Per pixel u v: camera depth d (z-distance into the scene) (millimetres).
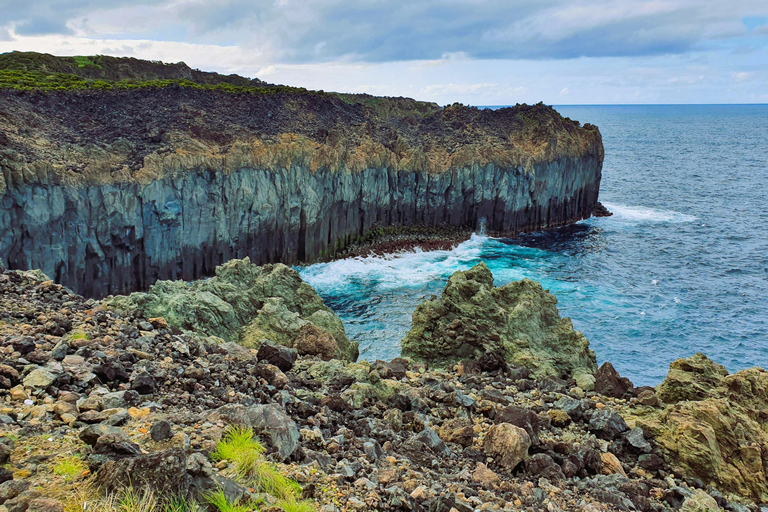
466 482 11305
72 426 8789
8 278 16828
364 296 60719
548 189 91938
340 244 74500
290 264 69375
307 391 14375
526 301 28297
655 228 95438
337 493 9172
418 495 9680
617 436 15227
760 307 59000
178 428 9461
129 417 9461
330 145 75312
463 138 93375
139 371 11727
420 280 66688
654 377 43531
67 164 51406
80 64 98188
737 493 14062
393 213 81062
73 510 6547
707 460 14234
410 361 24328
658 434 15367
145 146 61562
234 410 10320
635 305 59156
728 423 15125
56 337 12703
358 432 12766
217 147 67312
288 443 9938
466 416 15211
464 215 86625
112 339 13305
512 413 14438
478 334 26484
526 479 12141
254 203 64062
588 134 100875
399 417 14164
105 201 51750
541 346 27094
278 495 8336
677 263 75125
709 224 98562
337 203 72812
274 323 25141
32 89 66062
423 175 81688
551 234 90750
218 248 62125
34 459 7594
